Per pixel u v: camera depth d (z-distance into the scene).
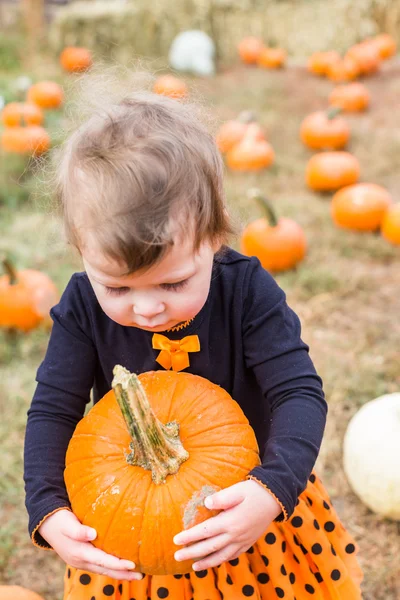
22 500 2.74
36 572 2.49
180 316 1.29
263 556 1.57
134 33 9.39
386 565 2.42
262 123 7.00
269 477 1.31
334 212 4.85
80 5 9.85
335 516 1.76
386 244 4.60
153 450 1.30
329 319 3.83
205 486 1.31
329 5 9.62
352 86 7.41
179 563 1.31
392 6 9.71
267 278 1.51
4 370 3.50
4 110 6.41
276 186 5.54
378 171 5.81
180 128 1.27
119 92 1.49
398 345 3.59
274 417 1.43
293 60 9.75
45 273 4.30
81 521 1.35
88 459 1.38
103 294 1.28
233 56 9.78
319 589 1.65
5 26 10.08
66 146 1.37
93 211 1.18
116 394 1.25
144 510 1.30
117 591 1.59
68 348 1.53
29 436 1.49
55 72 8.80
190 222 1.20
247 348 1.49
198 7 9.51
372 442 2.55
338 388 3.21
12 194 5.30
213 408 1.41
